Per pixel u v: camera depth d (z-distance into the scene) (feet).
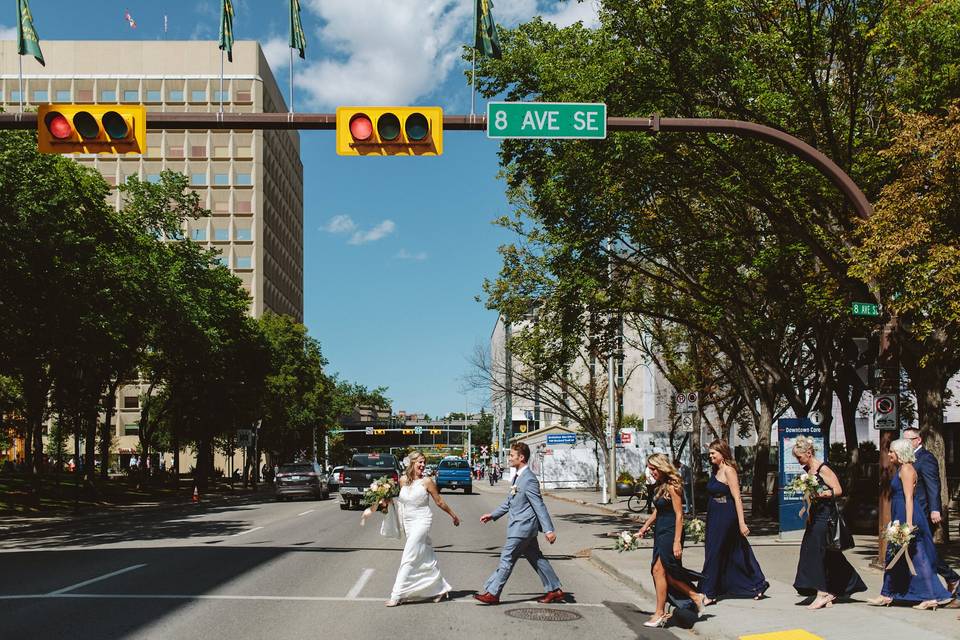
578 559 52.80
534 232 92.02
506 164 65.26
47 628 28.02
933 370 49.16
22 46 45.14
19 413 146.30
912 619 28.68
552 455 181.88
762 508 81.97
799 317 75.61
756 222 72.79
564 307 77.82
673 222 74.23
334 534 67.00
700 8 52.37
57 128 39.88
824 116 54.70
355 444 290.97
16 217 81.00
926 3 52.26
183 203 132.77
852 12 53.01
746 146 56.49
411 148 40.19
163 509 117.70
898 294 41.32
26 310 86.63
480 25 48.62
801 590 31.91
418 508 34.19
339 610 32.01
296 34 44.09
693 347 113.39
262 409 214.07
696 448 123.85
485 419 517.96
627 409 265.95
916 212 40.27
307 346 235.81
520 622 30.07
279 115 41.42
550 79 58.49
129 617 30.09
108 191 110.01
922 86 52.01
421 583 33.94
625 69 54.65
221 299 148.36
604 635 28.17
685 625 29.94
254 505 123.34
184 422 184.65
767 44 54.19
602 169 59.26
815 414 105.40
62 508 114.62
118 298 107.14
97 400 137.90
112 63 346.54
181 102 344.90
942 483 50.34
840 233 56.75
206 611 31.45
